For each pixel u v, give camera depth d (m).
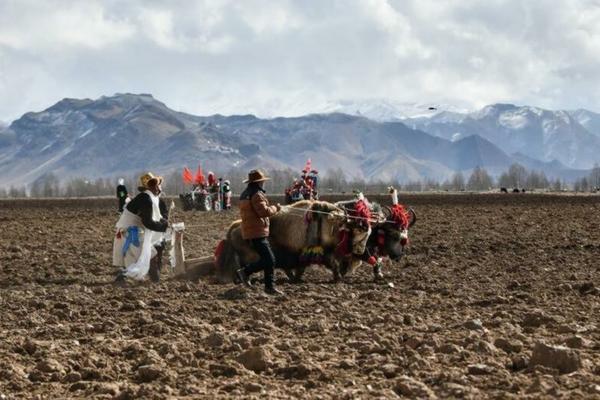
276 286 19.84
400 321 14.21
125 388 10.03
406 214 21.83
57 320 14.98
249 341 12.48
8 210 69.38
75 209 69.25
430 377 10.23
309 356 11.52
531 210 53.06
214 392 9.93
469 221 41.88
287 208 20.39
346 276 21.56
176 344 12.43
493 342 11.95
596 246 27.78
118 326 14.30
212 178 60.97
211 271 20.94
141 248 20.42
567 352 10.45
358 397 9.46
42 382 10.63
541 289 18.34
